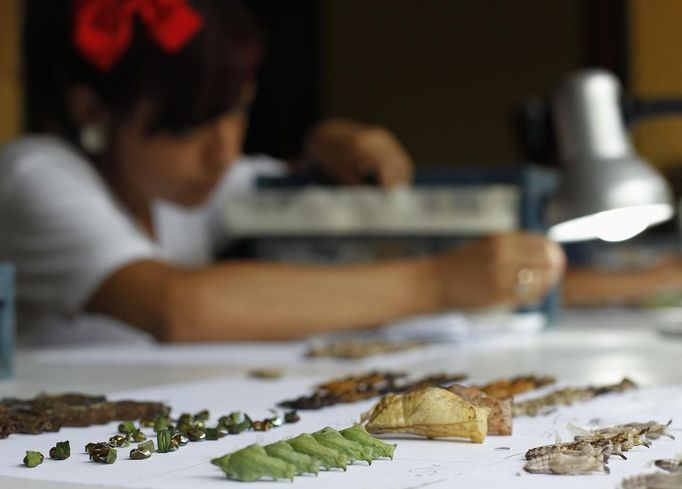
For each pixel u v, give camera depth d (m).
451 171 1.60
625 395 0.95
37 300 1.55
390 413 0.75
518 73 3.82
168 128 1.63
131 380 1.10
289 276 1.48
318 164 1.67
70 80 1.66
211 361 1.23
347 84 3.95
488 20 3.84
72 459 0.69
